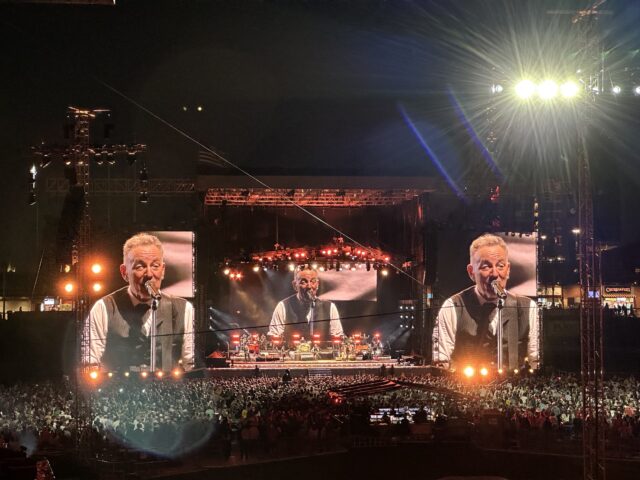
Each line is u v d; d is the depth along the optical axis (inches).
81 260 1416.1
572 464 1262.3
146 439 1312.7
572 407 1446.9
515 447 1341.0
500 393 1630.2
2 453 831.7
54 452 1192.2
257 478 1222.9
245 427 1295.5
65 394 1641.2
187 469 1194.0
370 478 1298.0
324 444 1354.6
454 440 1332.4
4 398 1523.1
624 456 1261.1
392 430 1369.3
